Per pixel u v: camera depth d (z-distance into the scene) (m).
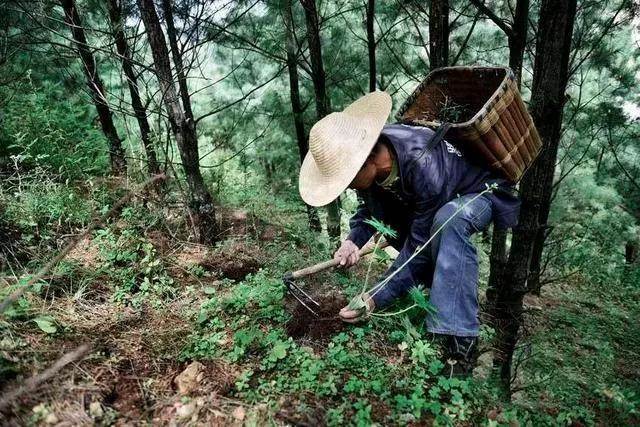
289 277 2.91
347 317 2.77
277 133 8.81
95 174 5.26
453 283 2.62
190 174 4.03
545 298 7.30
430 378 2.56
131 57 4.04
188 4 3.97
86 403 2.11
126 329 2.75
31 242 3.47
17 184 4.21
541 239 5.85
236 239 4.52
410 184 2.71
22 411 1.95
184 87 4.23
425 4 6.41
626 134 7.61
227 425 2.10
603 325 6.39
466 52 7.10
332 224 5.97
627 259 8.93
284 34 6.06
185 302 3.15
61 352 2.35
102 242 3.48
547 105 3.29
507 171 2.86
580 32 5.77
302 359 2.55
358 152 2.64
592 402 3.46
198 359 2.54
